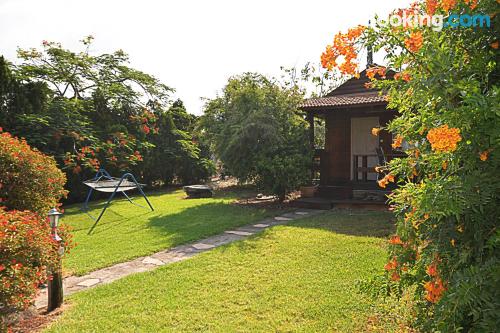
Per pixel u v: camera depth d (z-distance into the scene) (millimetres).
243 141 10211
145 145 15688
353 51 2303
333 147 10609
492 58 2012
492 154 1742
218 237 6645
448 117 1728
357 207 9297
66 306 3703
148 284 4203
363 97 10141
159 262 5195
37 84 12469
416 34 1947
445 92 1784
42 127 12211
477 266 1730
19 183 4668
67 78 14492
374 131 2922
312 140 10578
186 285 4129
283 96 10711
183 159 18328
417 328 2316
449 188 1735
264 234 6477
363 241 5656
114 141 14828
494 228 1772
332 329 3016
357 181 10109
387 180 2559
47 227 3811
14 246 2838
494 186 1698
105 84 15492
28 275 2916
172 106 19312
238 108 10648
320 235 6188
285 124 10578
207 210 9828
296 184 10086
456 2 1918
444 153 1856
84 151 12391
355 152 11898
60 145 12977
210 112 11867
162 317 3352
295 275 4285
